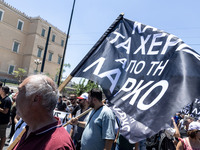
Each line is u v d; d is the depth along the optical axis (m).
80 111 4.01
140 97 2.01
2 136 4.44
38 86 1.16
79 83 12.75
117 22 2.66
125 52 2.42
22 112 1.18
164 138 3.63
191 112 7.19
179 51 2.07
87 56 2.47
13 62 36.12
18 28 36.47
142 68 2.21
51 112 1.20
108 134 2.23
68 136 1.18
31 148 1.08
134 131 1.84
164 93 1.90
